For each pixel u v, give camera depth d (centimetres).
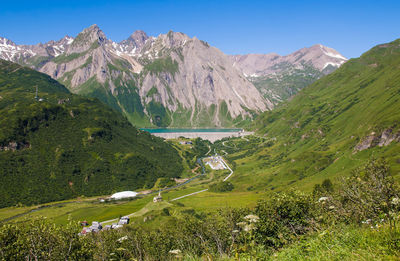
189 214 11862
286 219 2312
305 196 2547
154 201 14375
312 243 1232
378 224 1195
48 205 16488
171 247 3778
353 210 1591
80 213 14250
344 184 1820
